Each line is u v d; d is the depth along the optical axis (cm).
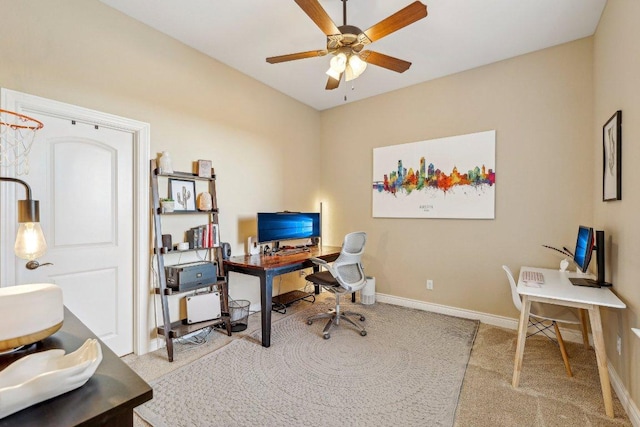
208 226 292
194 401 190
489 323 321
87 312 227
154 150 262
